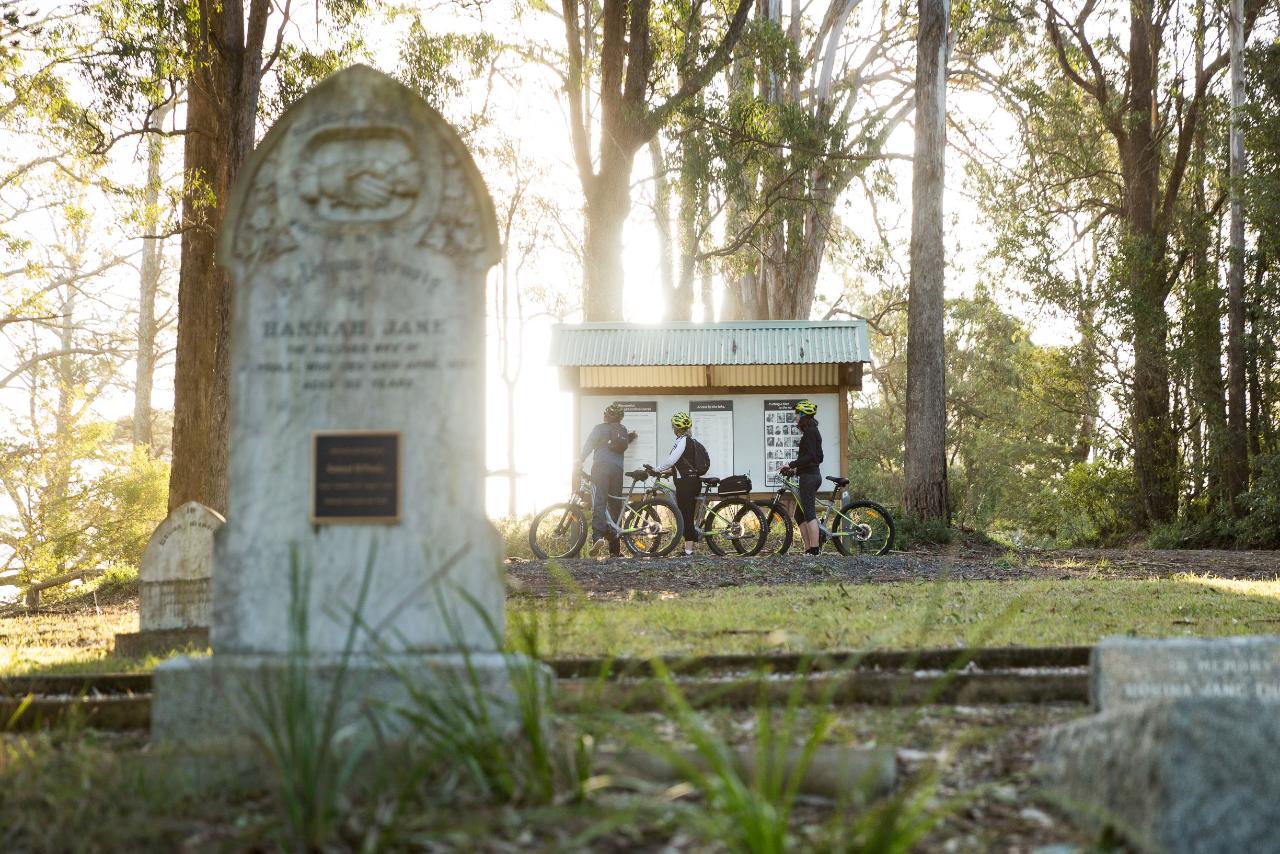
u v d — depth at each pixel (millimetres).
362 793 3656
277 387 4832
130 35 18844
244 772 3832
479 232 4824
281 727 4098
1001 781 3896
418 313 4805
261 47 18578
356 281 4844
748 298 37750
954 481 50188
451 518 4707
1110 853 3166
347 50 20484
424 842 3256
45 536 23438
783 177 28922
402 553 4699
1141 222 31766
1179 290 30281
